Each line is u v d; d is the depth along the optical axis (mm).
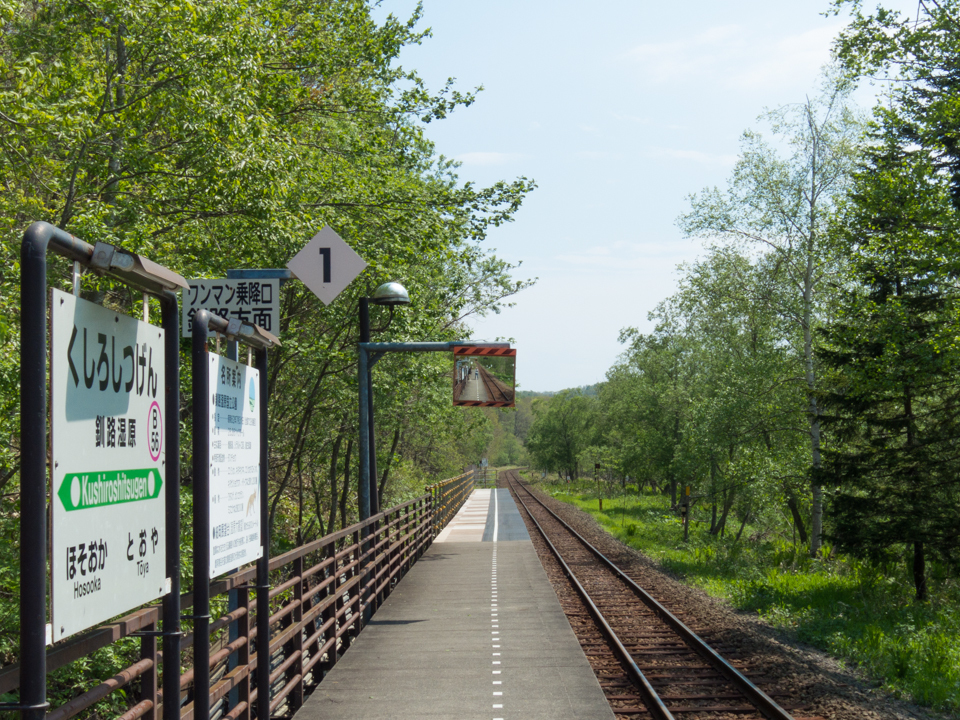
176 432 3918
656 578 19156
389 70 17734
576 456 92750
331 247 10000
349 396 19875
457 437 30609
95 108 11141
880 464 19141
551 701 7602
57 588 2785
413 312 19375
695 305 33812
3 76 10047
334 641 9203
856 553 19359
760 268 27516
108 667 11453
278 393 21609
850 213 21469
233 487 5293
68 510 2875
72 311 2926
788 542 30781
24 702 2510
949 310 16469
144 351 3594
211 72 11641
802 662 10336
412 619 11938
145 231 11320
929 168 17125
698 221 27734
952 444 18484
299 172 13758
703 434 29812
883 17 18953
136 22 10836
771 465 25344
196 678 4539
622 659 10312
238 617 5754
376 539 13711
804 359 27281
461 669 8867
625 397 54094
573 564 21516
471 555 20703
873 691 8945
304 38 15633
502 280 25875
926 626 12719
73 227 10195
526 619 11859
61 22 11430
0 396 9312
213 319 4773
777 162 26344
